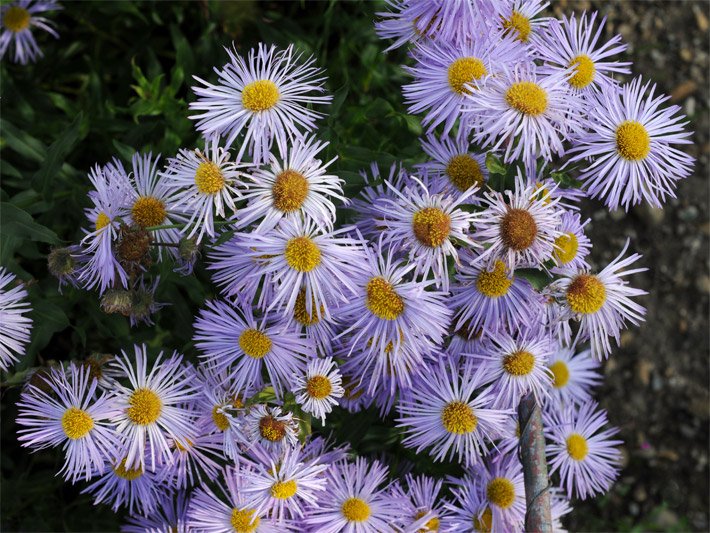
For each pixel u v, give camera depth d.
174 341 0.54
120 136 0.59
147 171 0.48
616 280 0.50
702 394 0.70
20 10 0.58
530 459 0.50
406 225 0.46
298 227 0.45
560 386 0.58
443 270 0.46
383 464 0.54
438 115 0.48
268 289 0.46
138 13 0.59
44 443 0.52
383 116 0.57
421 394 0.50
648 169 0.48
